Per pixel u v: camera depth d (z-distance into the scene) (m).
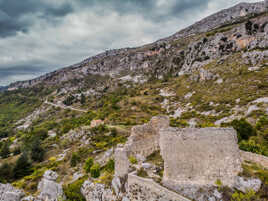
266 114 37.81
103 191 19.02
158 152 19.75
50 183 22.58
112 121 76.69
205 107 61.88
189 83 107.31
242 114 43.25
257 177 12.98
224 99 60.34
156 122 20.81
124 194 16.28
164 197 13.12
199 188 12.85
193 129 14.09
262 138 28.72
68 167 43.28
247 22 117.38
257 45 98.94
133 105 100.19
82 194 22.55
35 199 20.23
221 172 13.04
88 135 63.84
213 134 13.64
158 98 104.88
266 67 71.69
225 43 126.31
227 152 13.27
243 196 11.73
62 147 65.50
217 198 12.11
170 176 13.92
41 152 61.66
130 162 17.58
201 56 142.38
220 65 99.38
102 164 34.53
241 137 29.50
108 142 51.88
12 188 21.67
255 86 59.34
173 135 14.43
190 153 13.83
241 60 90.25
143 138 19.58
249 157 18.81
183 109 71.88
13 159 66.50
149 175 15.73
